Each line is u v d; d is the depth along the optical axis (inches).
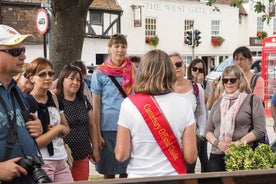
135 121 122.0
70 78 182.9
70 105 184.1
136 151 123.6
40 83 160.9
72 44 272.4
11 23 926.4
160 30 1232.2
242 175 81.7
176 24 1268.5
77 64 253.1
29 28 940.0
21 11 940.0
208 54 1357.0
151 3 1203.9
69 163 175.0
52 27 274.5
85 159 191.3
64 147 171.5
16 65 120.6
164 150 121.5
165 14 1239.5
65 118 174.7
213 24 1368.1
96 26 1100.5
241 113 183.3
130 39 1169.4
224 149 183.2
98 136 204.1
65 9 266.7
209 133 195.0
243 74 189.5
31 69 160.9
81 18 274.1
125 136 123.8
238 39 1438.2
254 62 760.3
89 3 271.6
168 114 121.7
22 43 123.1
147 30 1206.3
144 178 78.7
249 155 161.8
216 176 80.9
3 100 116.4
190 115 124.5
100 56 1120.8
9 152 113.7
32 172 113.4
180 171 122.0
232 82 187.6
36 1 954.7
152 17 1211.9
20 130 118.0
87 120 189.6
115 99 204.8
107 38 1118.4
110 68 205.3
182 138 124.6
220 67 711.7
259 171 82.1
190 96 211.0
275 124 239.8
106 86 205.0
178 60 208.8
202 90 218.4
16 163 111.7
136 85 126.1
